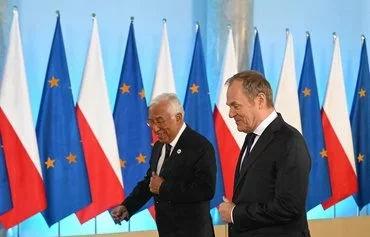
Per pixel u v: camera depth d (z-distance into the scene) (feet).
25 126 12.10
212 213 14.19
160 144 9.54
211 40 14.14
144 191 9.61
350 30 16.08
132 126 13.23
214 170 8.89
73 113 12.65
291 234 6.53
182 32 14.66
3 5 12.35
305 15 15.65
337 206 15.96
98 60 12.77
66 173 12.60
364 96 15.01
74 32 13.76
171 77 13.25
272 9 15.34
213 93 14.08
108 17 14.06
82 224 13.39
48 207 12.57
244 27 13.97
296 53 15.55
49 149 12.52
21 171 12.09
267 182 6.60
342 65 15.94
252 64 13.97
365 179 15.14
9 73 12.02
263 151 6.69
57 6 13.60
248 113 6.76
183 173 8.87
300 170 6.40
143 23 14.33
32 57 13.39
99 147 12.72
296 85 14.10
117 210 9.42
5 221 12.05
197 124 13.46
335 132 14.52
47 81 12.53
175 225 8.86
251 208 6.49
